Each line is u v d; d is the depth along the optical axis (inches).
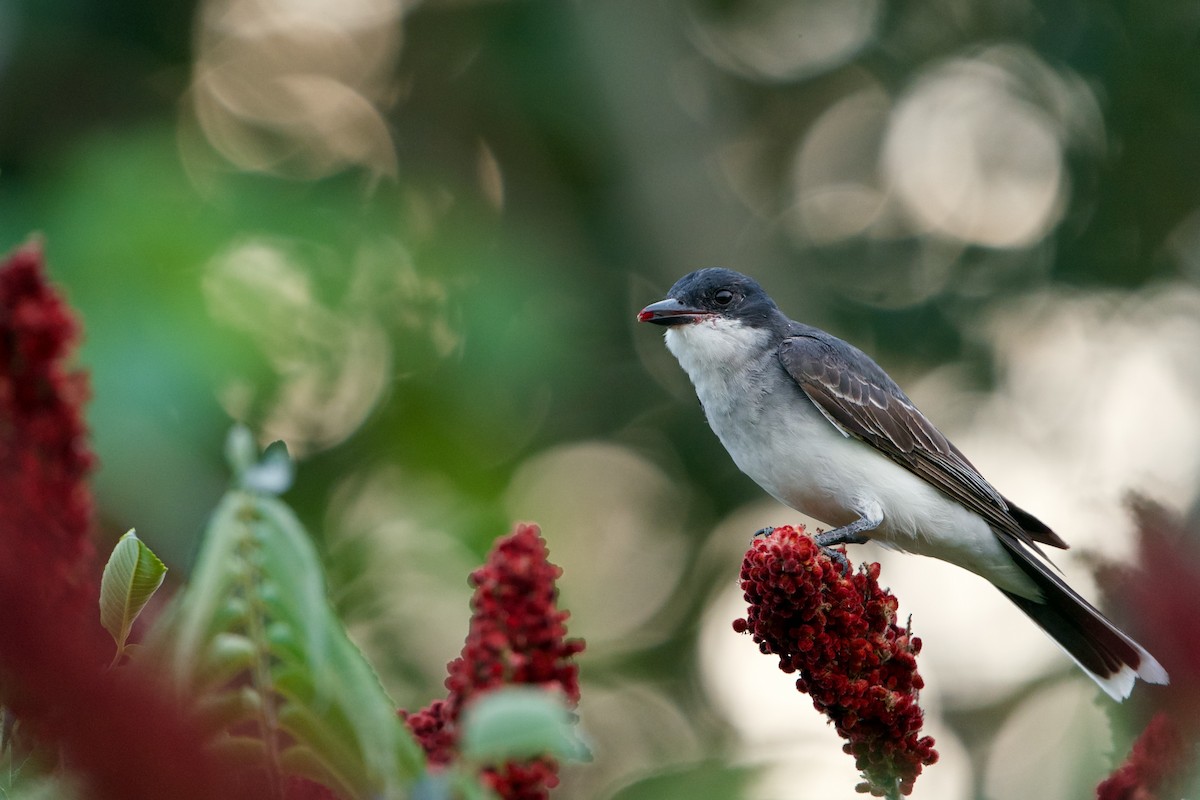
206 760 118.7
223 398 410.0
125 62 612.7
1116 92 660.7
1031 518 418.6
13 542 146.4
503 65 645.9
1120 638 291.6
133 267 411.2
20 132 584.7
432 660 483.8
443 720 178.7
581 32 646.5
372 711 133.9
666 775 284.8
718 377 414.0
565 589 589.6
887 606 259.8
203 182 462.6
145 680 120.8
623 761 560.1
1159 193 657.0
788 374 406.6
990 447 637.9
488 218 578.6
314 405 471.8
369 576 473.4
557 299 510.3
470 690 153.0
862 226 673.0
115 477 374.9
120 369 390.3
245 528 135.0
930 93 682.2
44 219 418.6
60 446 156.3
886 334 651.5
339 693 134.3
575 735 123.2
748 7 687.1
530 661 153.6
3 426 155.2
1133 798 233.8
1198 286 655.1
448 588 478.0
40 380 156.9
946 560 410.9
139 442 382.3
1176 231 659.4
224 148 615.8
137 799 115.0
